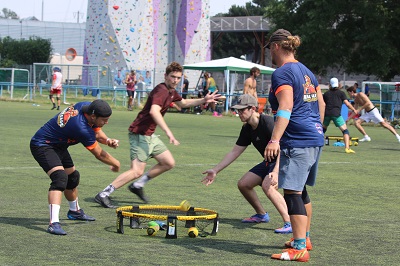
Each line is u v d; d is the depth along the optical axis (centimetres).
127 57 4716
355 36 4425
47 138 704
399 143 2073
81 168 1220
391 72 4816
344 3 4388
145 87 4056
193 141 1858
